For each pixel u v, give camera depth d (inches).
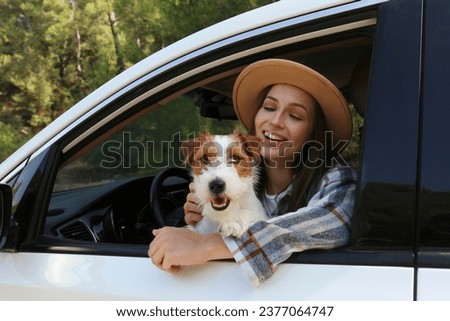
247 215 64.2
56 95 328.2
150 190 97.6
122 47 299.9
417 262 53.3
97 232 86.5
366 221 56.4
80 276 67.6
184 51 71.2
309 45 68.4
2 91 328.5
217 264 62.8
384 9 59.9
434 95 55.5
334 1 63.6
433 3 57.8
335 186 67.1
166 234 63.9
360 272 55.7
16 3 323.9
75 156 76.0
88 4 318.7
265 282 59.4
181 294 62.2
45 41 322.7
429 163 54.2
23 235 72.9
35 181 73.8
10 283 70.7
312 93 70.8
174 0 271.0
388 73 57.9
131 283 65.0
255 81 73.0
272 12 67.5
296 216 61.6
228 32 69.4
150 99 73.2
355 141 79.9
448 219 52.7
